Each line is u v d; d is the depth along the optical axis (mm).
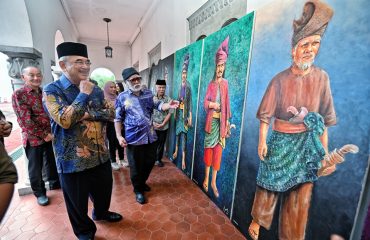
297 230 1194
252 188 1551
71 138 1318
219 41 1971
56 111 1189
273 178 1354
